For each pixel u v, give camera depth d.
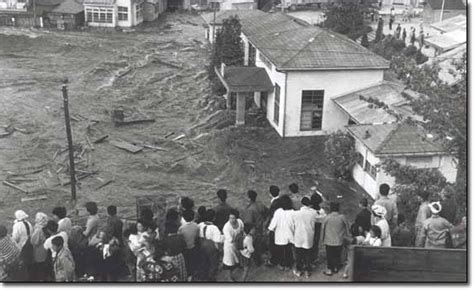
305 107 37.19
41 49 61.38
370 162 29.78
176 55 60.72
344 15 63.06
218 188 32.09
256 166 33.72
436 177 19.89
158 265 15.84
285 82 36.31
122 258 17.28
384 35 61.56
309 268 18.05
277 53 38.00
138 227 16.77
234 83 39.09
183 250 16.48
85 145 37.31
